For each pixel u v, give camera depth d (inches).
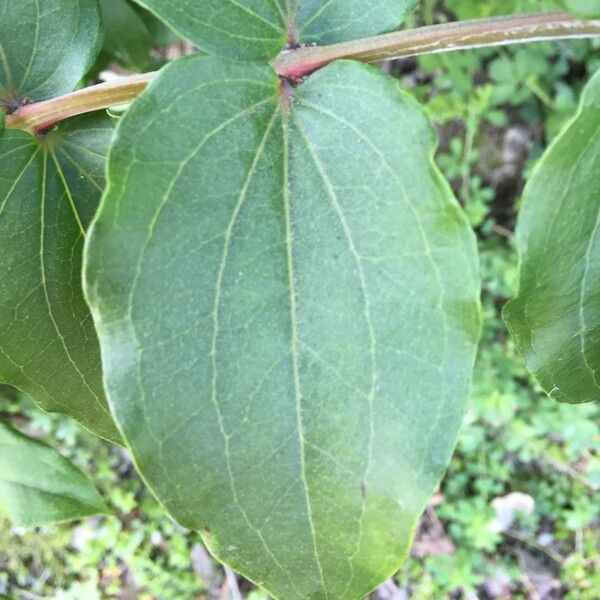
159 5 3.7
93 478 13.1
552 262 3.8
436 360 3.5
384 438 3.6
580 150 3.5
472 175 14.9
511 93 14.0
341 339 3.6
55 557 13.1
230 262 3.6
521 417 13.1
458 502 13.2
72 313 4.8
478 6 12.1
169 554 13.0
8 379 4.8
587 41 14.1
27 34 4.7
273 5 3.9
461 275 3.5
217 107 3.6
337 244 3.6
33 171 4.6
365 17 4.2
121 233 3.4
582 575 13.2
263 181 3.7
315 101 3.7
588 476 13.0
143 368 3.5
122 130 3.4
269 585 3.8
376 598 12.8
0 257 4.6
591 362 4.2
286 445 3.6
